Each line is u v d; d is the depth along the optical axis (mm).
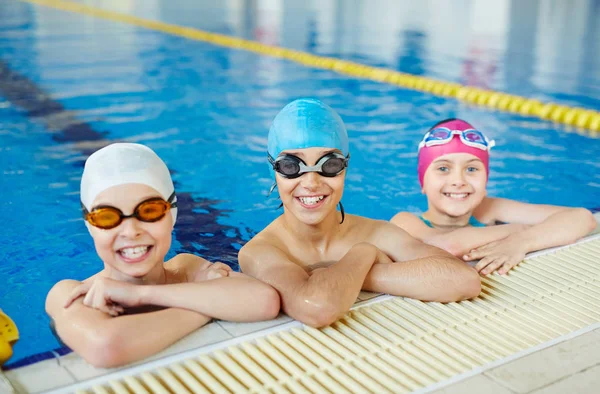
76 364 2086
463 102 6926
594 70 8312
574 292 2641
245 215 3988
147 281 2449
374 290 2623
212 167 4809
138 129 5711
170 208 2344
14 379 2002
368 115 6246
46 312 2625
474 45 10188
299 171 2535
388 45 10188
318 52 9539
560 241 3082
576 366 2100
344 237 2854
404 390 1978
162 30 11938
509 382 2014
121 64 8633
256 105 6598
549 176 4625
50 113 6191
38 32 11445
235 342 2234
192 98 6852
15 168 4656
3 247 3441
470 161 3199
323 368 2096
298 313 2346
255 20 13398
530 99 6758
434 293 2531
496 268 2857
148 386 1993
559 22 12961
